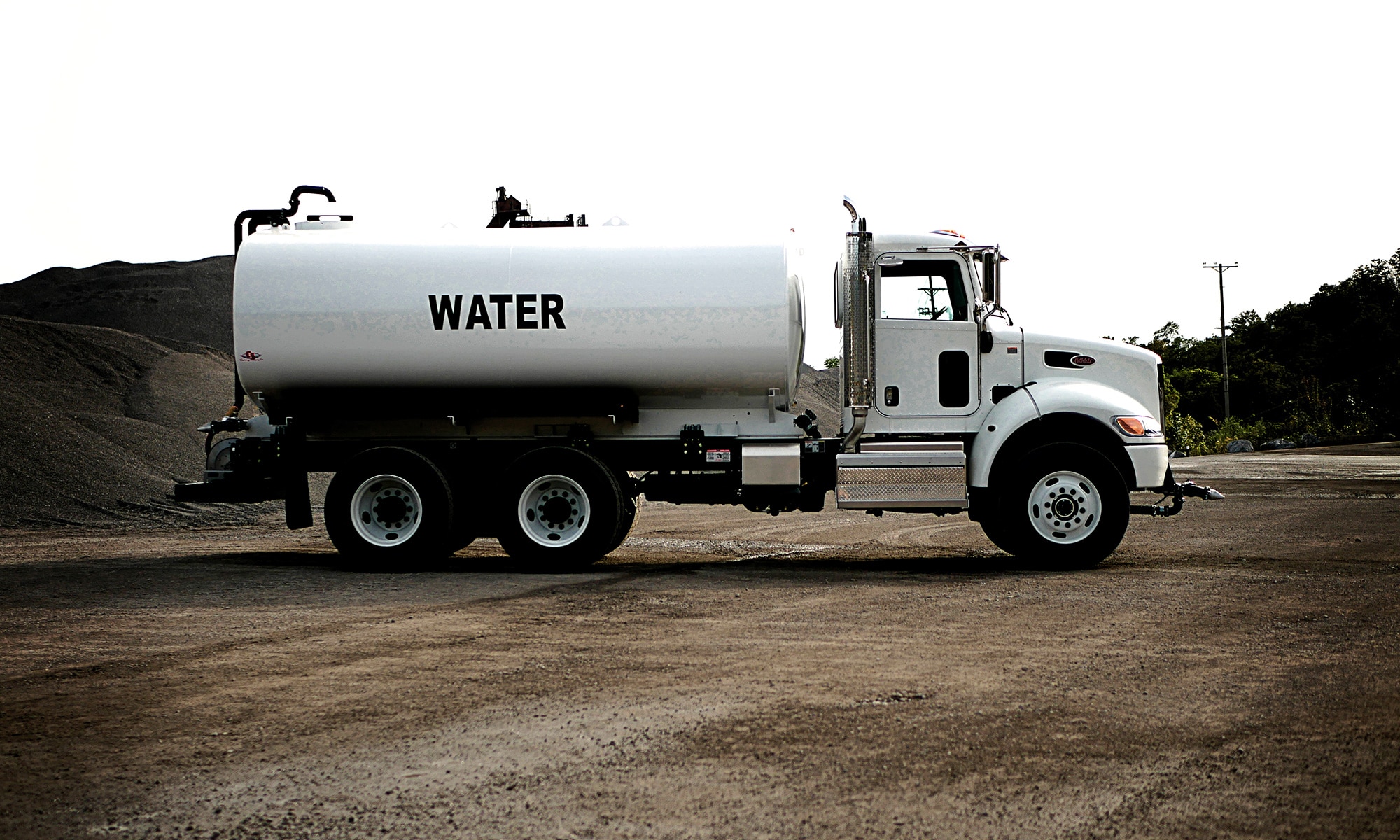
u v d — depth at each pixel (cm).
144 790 453
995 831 400
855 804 427
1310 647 702
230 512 1797
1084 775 459
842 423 1167
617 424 1187
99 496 1823
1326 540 1370
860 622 804
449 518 1152
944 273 1162
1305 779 452
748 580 1048
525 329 1136
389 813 425
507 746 506
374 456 1154
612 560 1234
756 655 692
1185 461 3881
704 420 1183
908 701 577
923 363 1157
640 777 461
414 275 1147
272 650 720
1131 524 1609
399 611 867
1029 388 1138
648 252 1141
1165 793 437
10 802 441
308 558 1259
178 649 724
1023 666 654
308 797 443
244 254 1167
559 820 415
